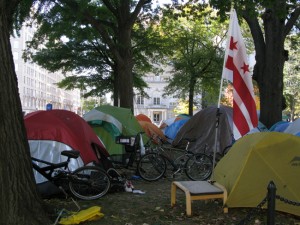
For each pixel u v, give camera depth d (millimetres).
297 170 6910
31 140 8445
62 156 8492
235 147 7719
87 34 20750
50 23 19828
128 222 6254
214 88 33469
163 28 27547
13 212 5145
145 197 8117
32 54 27047
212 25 31750
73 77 30484
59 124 8812
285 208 6727
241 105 7844
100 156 9539
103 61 28359
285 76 46375
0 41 5129
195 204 7484
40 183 7824
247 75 7934
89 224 6074
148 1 19969
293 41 24281
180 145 15211
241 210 7020
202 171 10609
